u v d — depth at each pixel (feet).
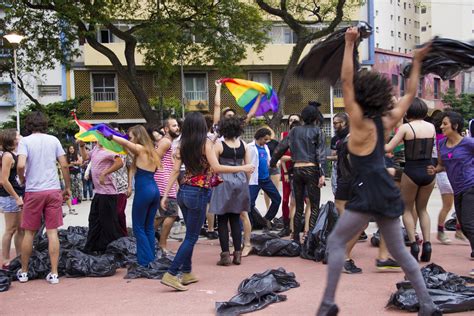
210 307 17.52
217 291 19.54
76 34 69.67
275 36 106.83
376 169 13.28
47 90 102.06
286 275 19.45
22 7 66.23
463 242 28.27
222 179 22.17
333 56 16.52
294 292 18.86
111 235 25.70
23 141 21.30
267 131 32.24
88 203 54.95
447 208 27.68
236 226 24.12
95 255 25.41
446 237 28.09
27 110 86.69
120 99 103.04
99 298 19.01
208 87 104.01
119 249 24.68
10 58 75.46
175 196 26.14
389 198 13.20
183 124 19.72
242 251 26.22
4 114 101.86
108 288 20.44
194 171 19.53
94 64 100.42
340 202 23.40
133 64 71.20
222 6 71.51
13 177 24.21
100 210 25.59
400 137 22.56
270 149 35.53
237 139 24.18
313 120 26.81
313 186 26.45
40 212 21.61
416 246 23.22
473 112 112.16
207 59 75.51
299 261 24.59
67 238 27.58
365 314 16.28
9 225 24.45
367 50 112.06
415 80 14.66
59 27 71.05
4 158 22.11
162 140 23.44
